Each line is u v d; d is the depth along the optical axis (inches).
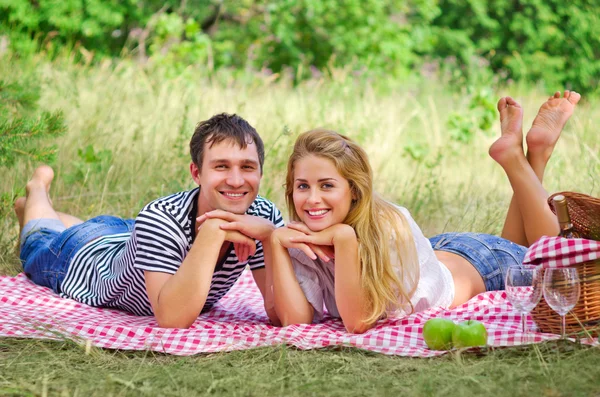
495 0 812.6
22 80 333.4
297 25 704.4
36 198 228.4
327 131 164.6
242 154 159.5
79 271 194.9
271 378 132.0
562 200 157.9
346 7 706.8
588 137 351.6
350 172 160.6
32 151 231.5
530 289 140.8
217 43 690.8
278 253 163.8
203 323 165.5
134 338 154.1
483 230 260.5
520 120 202.4
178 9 721.0
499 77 726.5
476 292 185.6
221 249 169.0
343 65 684.1
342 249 159.3
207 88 418.9
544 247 151.8
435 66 728.3
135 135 309.4
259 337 152.6
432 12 759.7
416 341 153.4
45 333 154.5
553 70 786.2
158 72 445.7
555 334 149.9
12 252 236.8
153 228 163.2
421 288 169.6
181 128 304.2
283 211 284.4
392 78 646.5
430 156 368.5
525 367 134.0
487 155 365.4
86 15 646.5
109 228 205.2
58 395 125.3
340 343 148.8
